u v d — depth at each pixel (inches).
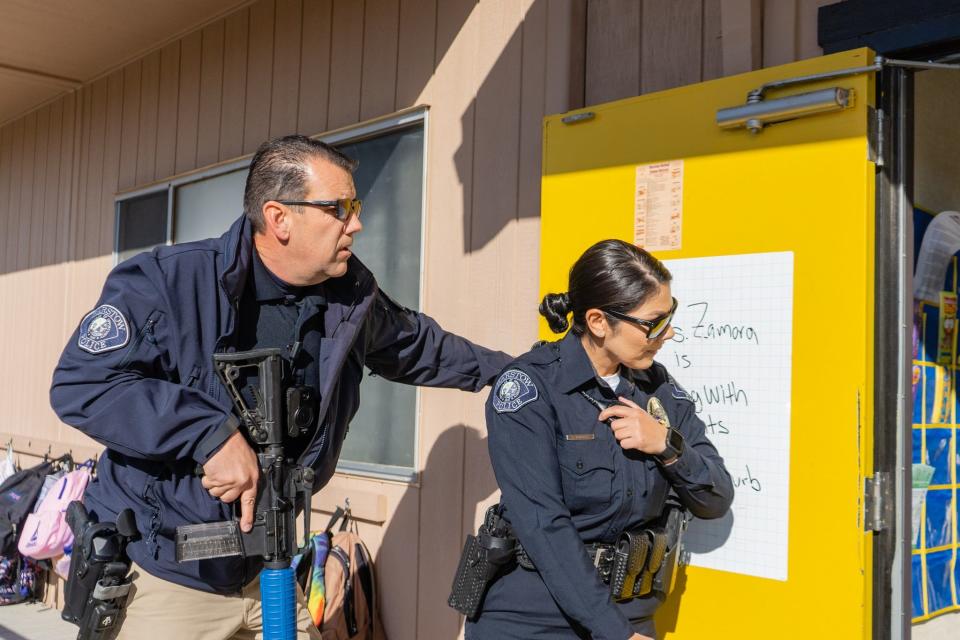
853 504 71.9
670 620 82.1
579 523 69.1
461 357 89.1
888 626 74.0
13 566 200.7
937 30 72.6
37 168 219.1
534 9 107.0
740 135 80.4
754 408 77.9
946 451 117.0
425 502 118.1
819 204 75.1
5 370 225.9
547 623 68.8
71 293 201.9
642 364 69.6
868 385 72.8
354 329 73.9
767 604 76.2
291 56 146.1
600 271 68.0
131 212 184.9
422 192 122.8
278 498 67.6
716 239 81.4
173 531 70.2
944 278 113.7
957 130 114.3
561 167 94.9
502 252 109.6
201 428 65.6
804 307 75.5
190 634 72.2
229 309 70.3
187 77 169.6
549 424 68.8
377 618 122.2
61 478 180.5
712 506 71.1
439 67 120.2
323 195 69.1
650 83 95.7
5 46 176.1
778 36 84.7
